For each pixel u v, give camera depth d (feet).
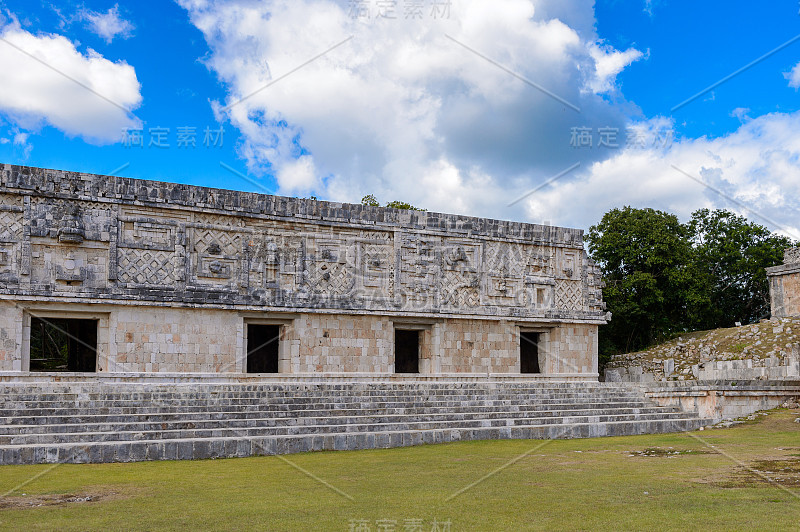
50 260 79.87
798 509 34.63
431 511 34.53
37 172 79.51
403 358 126.62
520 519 32.71
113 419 63.52
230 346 88.63
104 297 80.94
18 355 77.87
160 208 85.61
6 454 49.60
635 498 37.83
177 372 84.79
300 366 92.27
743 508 34.91
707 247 179.42
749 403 90.74
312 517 33.14
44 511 34.47
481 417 77.30
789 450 58.39
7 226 78.18
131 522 32.04
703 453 57.72
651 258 148.46
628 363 137.59
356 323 96.78
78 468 48.55
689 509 34.78
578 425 73.26
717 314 174.40
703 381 94.73
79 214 80.94
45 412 64.54
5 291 76.74
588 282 114.93
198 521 32.24
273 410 73.20
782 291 140.56
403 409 77.00
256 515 33.55
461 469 49.08
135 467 49.39
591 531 30.32
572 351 112.68
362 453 58.18
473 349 104.88
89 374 80.23
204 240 88.17
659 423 80.38
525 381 105.09
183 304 85.10
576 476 45.85
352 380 95.14
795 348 108.99
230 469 48.75
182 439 56.49
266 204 91.25
